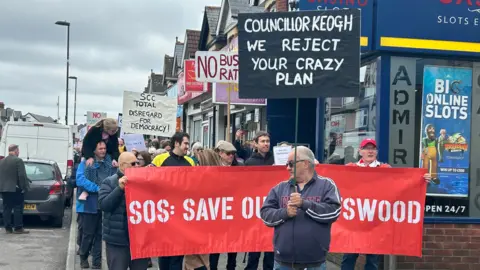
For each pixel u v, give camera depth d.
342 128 8.73
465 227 7.73
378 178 6.44
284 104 10.01
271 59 5.30
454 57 7.79
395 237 6.42
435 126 7.73
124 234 5.88
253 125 16.91
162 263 6.69
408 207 6.42
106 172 8.20
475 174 7.83
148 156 8.16
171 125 12.80
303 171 4.70
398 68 7.62
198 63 9.85
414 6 7.57
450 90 7.80
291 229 4.60
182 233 6.20
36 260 9.59
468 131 7.84
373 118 7.79
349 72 5.23
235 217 6.36
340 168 6.44
